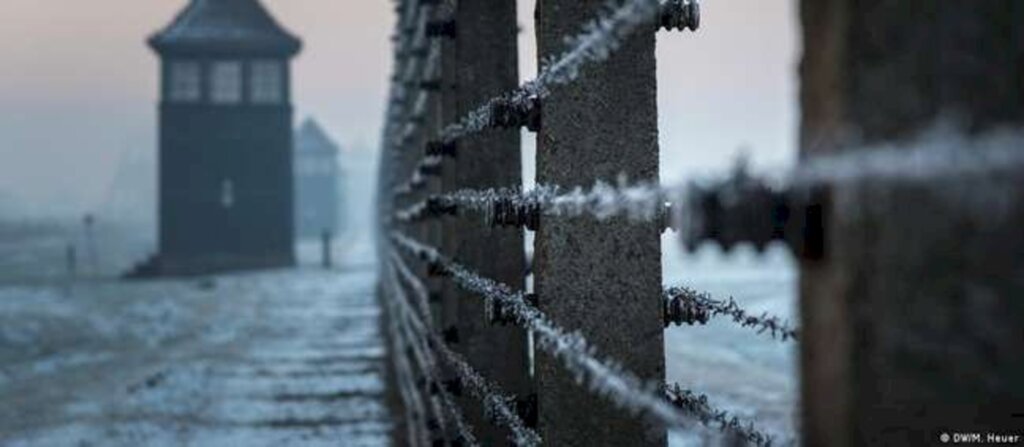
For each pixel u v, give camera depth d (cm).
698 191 85
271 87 4116
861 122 75
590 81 204
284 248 4119
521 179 355
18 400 1151
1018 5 68
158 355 1575
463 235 353
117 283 3531
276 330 1830
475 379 307
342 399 985
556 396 203
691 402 197
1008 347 67
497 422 262
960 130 60
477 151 353
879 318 75
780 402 1067
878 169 66
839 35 77
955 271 69
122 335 1939
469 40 351
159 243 3959
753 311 2131
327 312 2170
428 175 513
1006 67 68
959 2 70
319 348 1473
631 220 201
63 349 1748
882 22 74
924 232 71
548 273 201
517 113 211
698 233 85
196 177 4012
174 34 3994
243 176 4062
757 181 83
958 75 70
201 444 805
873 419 75
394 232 1116
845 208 77
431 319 487
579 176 203
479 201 269
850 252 77
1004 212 56
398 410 875
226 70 4066
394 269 1136
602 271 201
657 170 204
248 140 4072
